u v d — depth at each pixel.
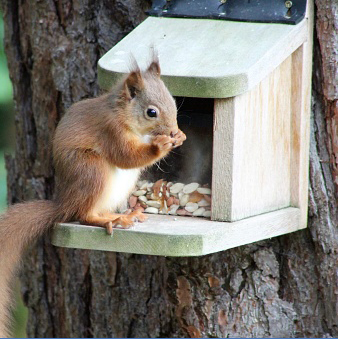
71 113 9.24
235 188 9.02
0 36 13.38
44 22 11.16
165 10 9.97
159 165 9.56
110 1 10.80
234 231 8.92
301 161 9.86
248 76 8.77
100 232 8.77
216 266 10.34
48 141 11.41
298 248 10.38
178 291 10.42
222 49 9.21
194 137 9.55
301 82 9.71
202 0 9.92
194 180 9.50
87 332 11.50
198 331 10.46
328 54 9.97
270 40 9.29
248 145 9.14
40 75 11.31
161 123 8.95
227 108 8.88
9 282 9.58
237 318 10.41
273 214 9.51
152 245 8.58
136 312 11.09
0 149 13.54
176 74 8.88
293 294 10.44
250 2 9.77
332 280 10.28
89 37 10.99
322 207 10.17
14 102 11.80
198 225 8.88
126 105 8.98
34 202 9.30
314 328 10.41
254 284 10.41
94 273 11.28
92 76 11.01
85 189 8.97
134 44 9.56
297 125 9.79
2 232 9.22
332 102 10.04
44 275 11.76
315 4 9.93
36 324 11.92
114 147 8.98
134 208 9.55
